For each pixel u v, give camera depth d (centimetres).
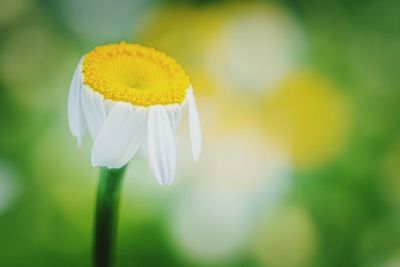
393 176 17
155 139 10
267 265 17
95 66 10
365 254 17
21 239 16
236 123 17
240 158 17
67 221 16
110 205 10
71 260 16
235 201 16
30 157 16
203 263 16
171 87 10
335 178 17
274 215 17
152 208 16
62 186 16
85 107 10
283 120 17
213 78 17
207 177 16
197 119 10
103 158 9
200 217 16
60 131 17
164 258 16
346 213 17
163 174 9
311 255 17
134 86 10
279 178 17
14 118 17
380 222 17
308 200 17
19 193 16
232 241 16
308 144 17
